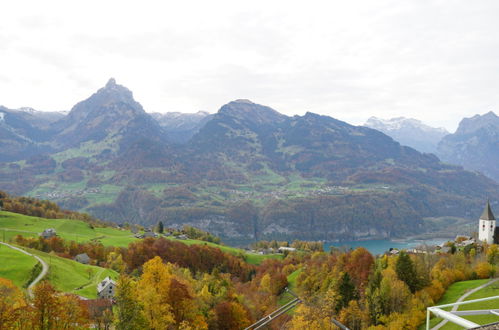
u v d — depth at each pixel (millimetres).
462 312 57344
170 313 73938
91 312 75062
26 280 107375
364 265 125438
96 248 182000
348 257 141375
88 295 104875
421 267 110688
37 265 118188
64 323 64625
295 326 79750
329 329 78562
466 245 164375
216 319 93250
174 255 192375
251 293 141500
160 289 80375
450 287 110375
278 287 146000
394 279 99812
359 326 91938
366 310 94875
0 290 69375
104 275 132750
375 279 103750
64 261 140750
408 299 93188
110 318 72625
